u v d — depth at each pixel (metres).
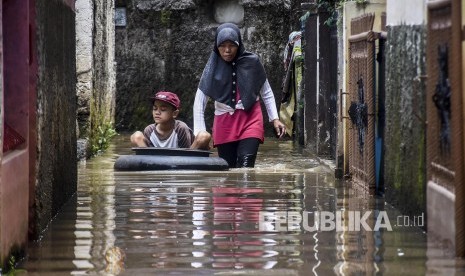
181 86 27.94
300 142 22.80
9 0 9.38
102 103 22.44
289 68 23.58
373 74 13.02
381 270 8.41
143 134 17.44
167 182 14.65
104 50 23.20
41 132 10.20
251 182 14.69
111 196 13.03
